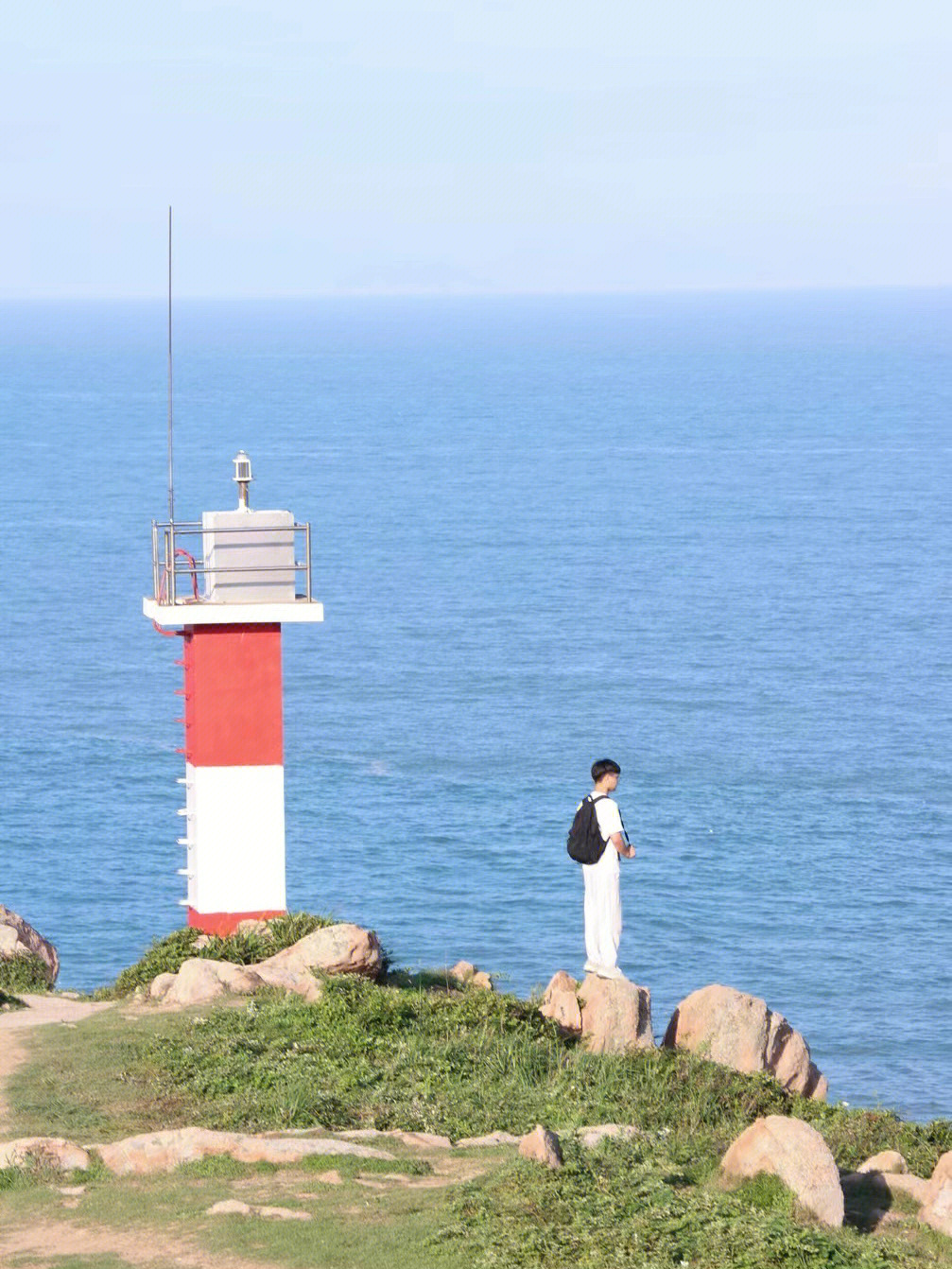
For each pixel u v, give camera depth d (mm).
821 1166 27094
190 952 44531
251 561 48406
